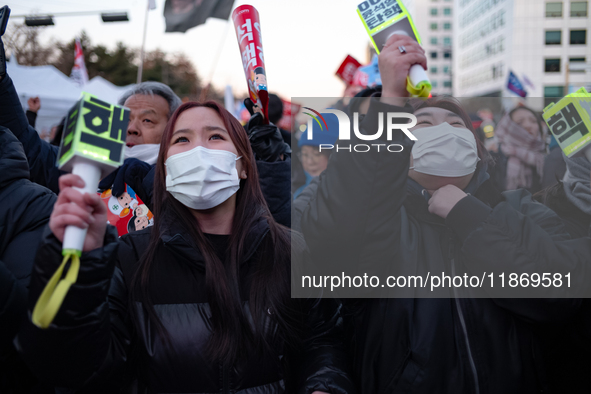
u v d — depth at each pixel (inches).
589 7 1663.4
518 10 1691.7
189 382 52.4
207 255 55.7
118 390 56.2
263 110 79.1
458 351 55.4
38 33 813.2
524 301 55.6
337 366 57.7
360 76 148.0
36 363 44.6
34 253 57.3
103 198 87.2
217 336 52.7
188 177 56.7
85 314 43.6
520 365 55.4
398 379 54.8
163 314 54.1
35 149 82.3
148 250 56.8
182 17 188.2
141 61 414.6
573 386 62.9
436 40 2834.6
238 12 72.6
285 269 58.7
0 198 58.8
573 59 1688.0
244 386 53.3
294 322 57.7
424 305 56.2
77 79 328.5
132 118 96.7
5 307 48.9
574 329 59.7
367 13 55.7
